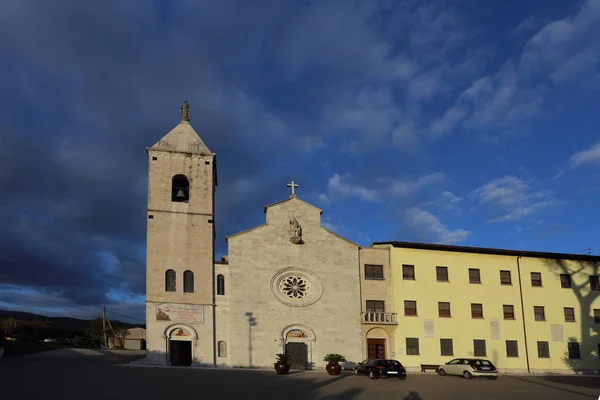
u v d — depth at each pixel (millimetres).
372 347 51062
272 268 50438
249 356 47656
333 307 50781
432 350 51906
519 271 56688
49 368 35531
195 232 49344
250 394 25859
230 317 48219
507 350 53938
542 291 56750
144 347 89438
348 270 52250
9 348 50219
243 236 50594
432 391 30062
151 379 31031
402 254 53969
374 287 52531
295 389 28906
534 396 28266
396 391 29578
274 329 48875
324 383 33031
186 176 50750
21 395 22188
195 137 52562
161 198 49469
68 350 65312
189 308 47219
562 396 28266
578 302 57531
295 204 52906
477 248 55625
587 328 57000
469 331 53438
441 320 53000
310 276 51156
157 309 46469
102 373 33500
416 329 52062
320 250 52125
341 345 49969
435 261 54688
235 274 49406
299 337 49250
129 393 24391
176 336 46375
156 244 48125
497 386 34125
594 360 56219
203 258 48844
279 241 51344
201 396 24375
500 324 54500
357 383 33812
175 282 47594
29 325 90688
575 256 58344
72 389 24812
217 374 36812
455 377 41719
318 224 52875
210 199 50656
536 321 55625
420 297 53156
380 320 51250
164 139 51594
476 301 54469
